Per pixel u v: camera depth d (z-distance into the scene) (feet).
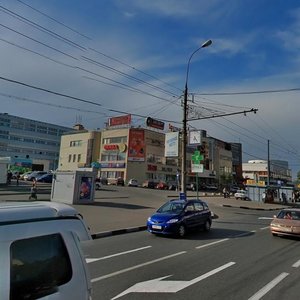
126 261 33.32
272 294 23.91
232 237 51.39
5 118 414.62
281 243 46.44
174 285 25.63
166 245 43.29
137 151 257.75
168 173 277.85
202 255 37.17
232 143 399.85
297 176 343.67
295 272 30.30
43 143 444.14
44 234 8.79
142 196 133.90
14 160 318.04
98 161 279.90
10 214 8.38
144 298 22.66
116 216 69.36
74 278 9.24
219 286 25.58
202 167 91.56
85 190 91.04
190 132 92.12
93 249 39.42
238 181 392.47
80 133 295.69
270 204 160.97
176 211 53.36
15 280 7.93
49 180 182.19
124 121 268.21
